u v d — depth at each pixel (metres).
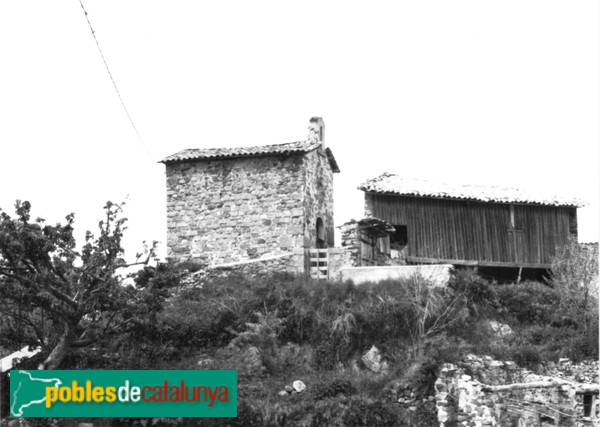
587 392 25.91
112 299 26.83
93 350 29.08
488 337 30.91
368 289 31.56
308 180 37.03
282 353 29.28
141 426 26.70
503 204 42.03
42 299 26.30
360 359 29.28
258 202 36.53
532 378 27.52
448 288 31.69
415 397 27.00
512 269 42.66
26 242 26.59
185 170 37.75
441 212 41.09
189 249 37.09
